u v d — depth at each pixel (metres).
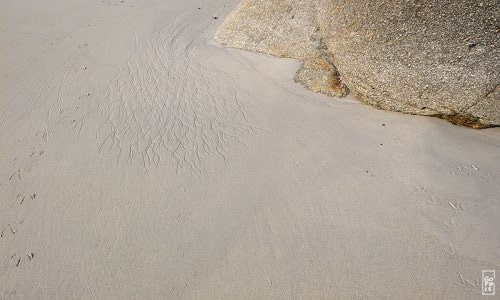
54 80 6.15
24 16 8.49
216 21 7.58
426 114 4.66
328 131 4.73
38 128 5.18
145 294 3.33
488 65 3.94
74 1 9.15
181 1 8.80
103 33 7.50
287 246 3.56
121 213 3.98
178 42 6.92
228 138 4.78
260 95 5.42
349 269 3.34
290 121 4.94
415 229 3.56
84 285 3.43
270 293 3.27
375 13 4.46
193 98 5.50
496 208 3.63
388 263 3.34
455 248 3.37
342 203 3.88
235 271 3.43
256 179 4.21
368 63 4.64
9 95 5.89
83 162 4.60
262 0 6.18
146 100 5.53
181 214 3.92
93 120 5.23
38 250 3.73
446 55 4.08
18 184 4.41
